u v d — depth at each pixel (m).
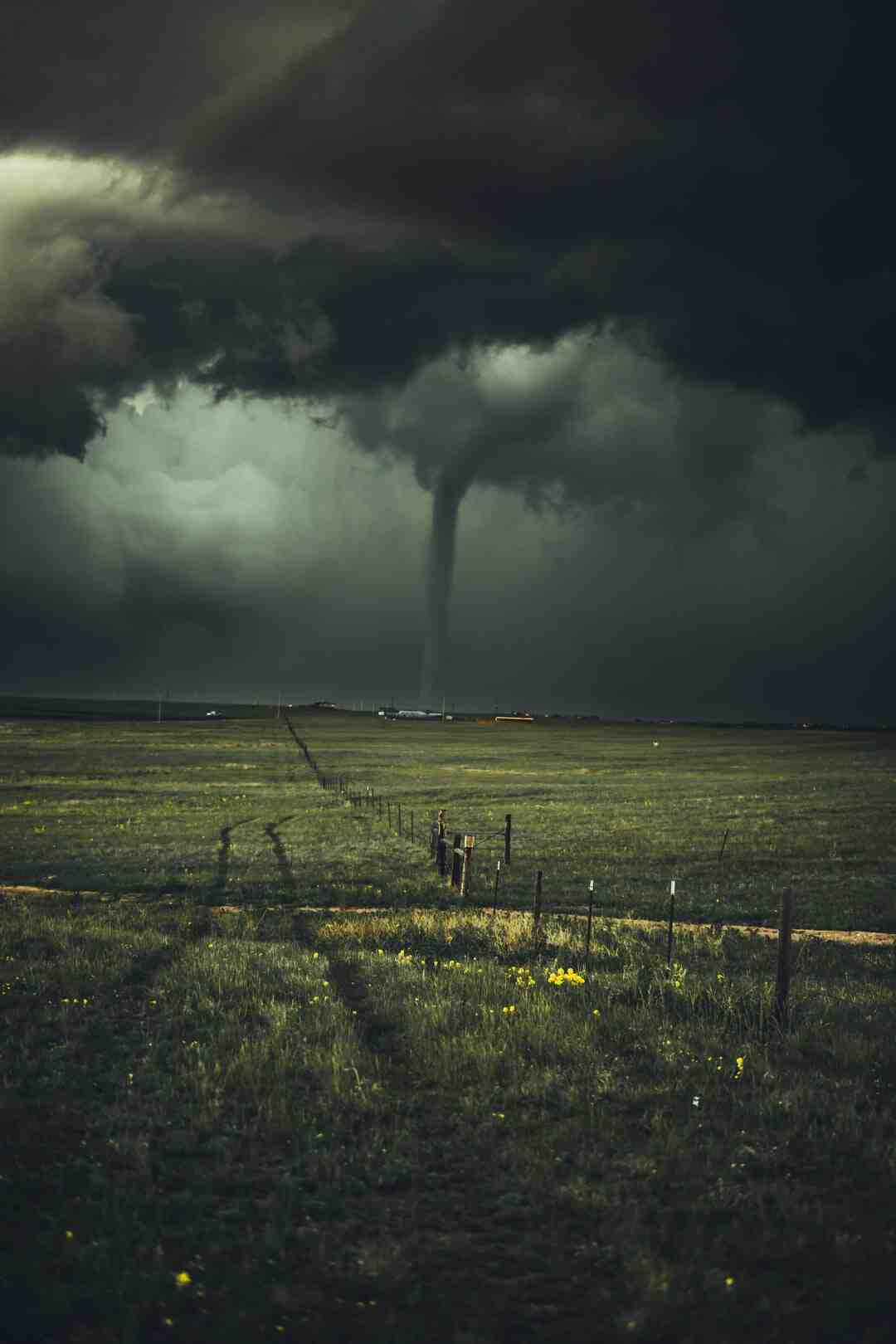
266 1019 12.52
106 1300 6.10
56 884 30.81
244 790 76.81
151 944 18.45
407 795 73.19
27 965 16.02
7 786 78.00
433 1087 10.27
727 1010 13.34
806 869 34.53
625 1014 12.90
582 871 33.78
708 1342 5.78
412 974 15.47
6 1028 12.38
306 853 38.34
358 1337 5.84
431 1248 6.91
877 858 36.94
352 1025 12.20
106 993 14.29
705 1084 10.30
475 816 56.06
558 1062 10.89
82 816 56.41
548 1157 8.43
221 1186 7.86
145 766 102.44
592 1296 6.27
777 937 21.73
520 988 14.43
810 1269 6.66
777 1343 5.82
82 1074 10.46
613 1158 8.43
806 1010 13.55
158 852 39.09
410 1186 7.93
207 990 14.34
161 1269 6.45
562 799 68.88
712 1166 8.25
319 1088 10.12
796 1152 8.64
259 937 21.03
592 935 20.48
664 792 73.62
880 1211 7.43
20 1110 9.30
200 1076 10.30
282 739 166.62
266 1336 5.80
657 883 31.06
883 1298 6.29
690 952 19.27
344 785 82.00
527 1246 6.94
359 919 23.17
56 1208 7.39
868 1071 10.91
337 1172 8.01
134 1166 8.18
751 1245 6.86
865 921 24.38
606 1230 7.12
